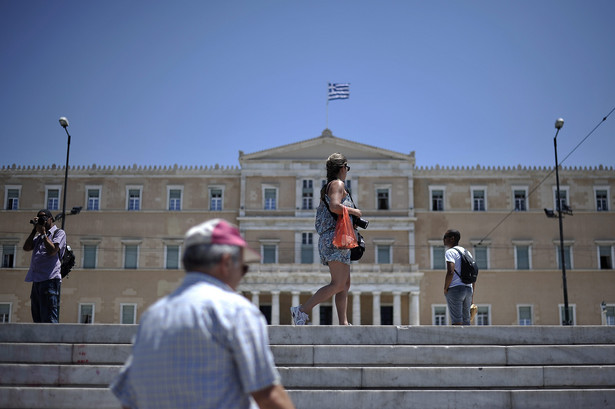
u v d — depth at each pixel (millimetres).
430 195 57656
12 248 56781
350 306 54625
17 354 9094
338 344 9539
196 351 3793
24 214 57281
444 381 8867
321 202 9867
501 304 55281
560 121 37625
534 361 9367
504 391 8602
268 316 54781
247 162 57656
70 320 55156
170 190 57938
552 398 8602
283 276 52625
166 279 56156
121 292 55812
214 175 58188
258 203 57156
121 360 9086
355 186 57375
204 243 4199
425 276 55875
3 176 57750
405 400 8508
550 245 56219
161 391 3768
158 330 3867
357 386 8781
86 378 8688
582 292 55438
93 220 57125
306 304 9758
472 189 57500
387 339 9594
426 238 56719
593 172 57125
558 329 9773
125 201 57531
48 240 12070
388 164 57438
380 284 52688
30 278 12242
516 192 57375
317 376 8797
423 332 9641
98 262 56344
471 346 9383
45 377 8695
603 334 9766
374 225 56375
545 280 55625
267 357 3957
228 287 4188
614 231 56250
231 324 3883
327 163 9945
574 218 56594
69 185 57781
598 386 9008
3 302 55625
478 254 56312
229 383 3861
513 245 56250
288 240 56281
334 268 9656
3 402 8258
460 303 12758
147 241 56781
